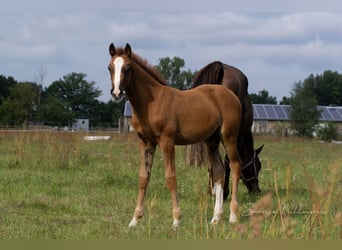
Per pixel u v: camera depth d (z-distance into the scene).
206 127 9.19
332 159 22.91
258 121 75.44
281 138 39.25
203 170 15.41
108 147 23.50
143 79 8.62
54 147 17.73
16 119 65.94
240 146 12.11
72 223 8.90
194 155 10.56
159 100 8.70
